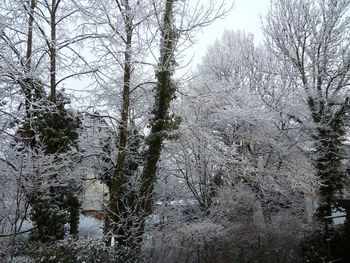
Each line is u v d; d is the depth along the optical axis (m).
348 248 13.10
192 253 9.49
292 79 17.16
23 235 10.65
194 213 12.85
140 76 11.81
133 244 9.37
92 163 11.62
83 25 10.70
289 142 15.09
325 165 14.31
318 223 13.66
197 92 11.66
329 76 17.17
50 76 10.55
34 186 8.86
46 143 9.75
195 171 12.82
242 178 13.45
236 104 13.95
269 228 11.40
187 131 11.33
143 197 9.80
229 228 10.53
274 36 18.20
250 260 9.97
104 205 10.25
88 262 7.16
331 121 15.36
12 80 9.90
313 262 12.30
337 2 17.30
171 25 10.27
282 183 14.62
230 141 14.48
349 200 14.08
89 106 11.51
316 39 17.44
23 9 10.17
